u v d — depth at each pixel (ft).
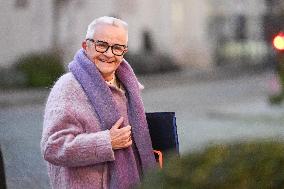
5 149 61.00
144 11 171.12
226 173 11.72
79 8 161.17
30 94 122.52
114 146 20.92
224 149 12.32
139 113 22.21
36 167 52.37
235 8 183.32
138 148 22.02
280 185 11.57
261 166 11.75
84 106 21.27
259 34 160.86
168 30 173.06
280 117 76.89
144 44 170.40
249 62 158.71
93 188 21.11
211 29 176.65
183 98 110.32
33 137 68.69
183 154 12.71
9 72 138.62
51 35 158.30
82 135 20.67
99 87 21.39
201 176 11.78
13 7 155.63
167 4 173.17
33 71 138.31
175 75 156.04
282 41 79.82
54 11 159.02
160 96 114.83
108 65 21.83
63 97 21.18
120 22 22.18
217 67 166.40
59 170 21.66
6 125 80.33
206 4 177.27
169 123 23.29
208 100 105.40
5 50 152.56
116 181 21.06
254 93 111.65
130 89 22.30
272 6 155.94
